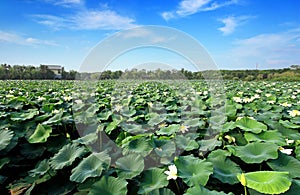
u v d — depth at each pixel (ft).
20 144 12.96
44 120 16.47
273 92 36.73
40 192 9.12
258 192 6.56
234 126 12.12
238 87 46.65
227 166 8.78
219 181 8.11
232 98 25.09
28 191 8.87
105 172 8.43
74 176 7.88
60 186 9.21
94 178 8.36
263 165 9.34
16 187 10.60
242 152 9.09
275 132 10.61
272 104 22.70
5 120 15.58
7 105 21.03
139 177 8.41
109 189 7.44
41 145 12.67
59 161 9.39
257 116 16.06
